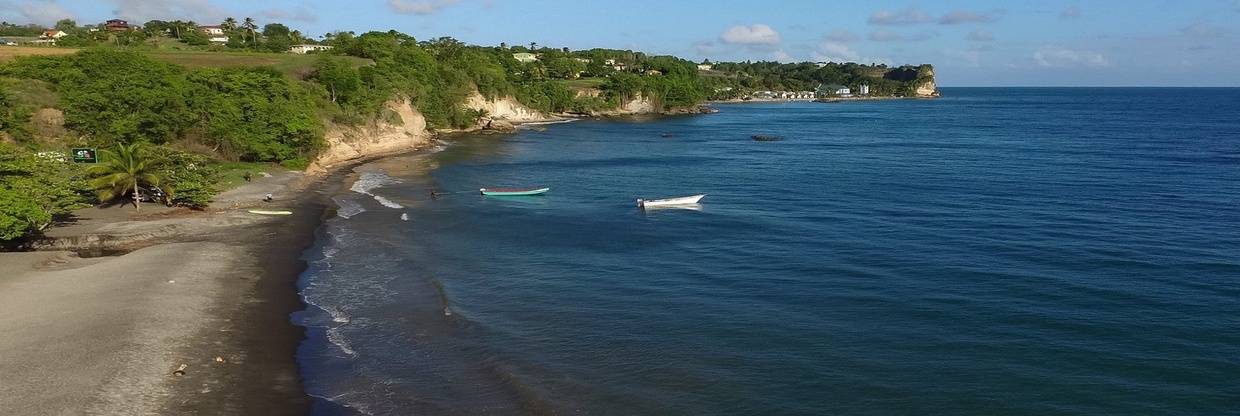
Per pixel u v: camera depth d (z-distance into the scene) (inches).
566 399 1083.9
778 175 3597.4
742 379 1163.9
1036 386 1136.2
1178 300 1505.9
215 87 3565.5
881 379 1165.1
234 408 1007.6
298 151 3403.1
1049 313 1443.2
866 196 2891.2
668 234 2218.3
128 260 1672.0
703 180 3435.0
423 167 3762.3
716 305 1519.4
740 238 2149.4
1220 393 1104.2
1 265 1609.3
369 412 1023.6
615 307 1504.7
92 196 2333.9
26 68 3262.8
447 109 6023.6
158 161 2298.2
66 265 1643.7
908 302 1524.4
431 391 1096.2
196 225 2098.9
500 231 2240.4
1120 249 1926.7
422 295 1550.2
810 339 1328.7
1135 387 1127.6
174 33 7849.4
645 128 7062.0
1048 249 1939.0
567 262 1871.3
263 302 1457.9
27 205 1701.5
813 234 2183.8
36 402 962.1
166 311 1327.5
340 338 1293.1
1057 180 3267.7
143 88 3110.2
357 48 6387.8
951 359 1236.5
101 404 970.1
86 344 1155.3
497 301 1536.7
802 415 1054.4
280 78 3887.8
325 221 2277.3
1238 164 3799.2
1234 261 1790.1
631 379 1159.6
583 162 4168.3
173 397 1018.1
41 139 2797.7
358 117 4269.2
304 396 1063.0
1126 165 3809.1
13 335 1182.9
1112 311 1448.1
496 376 1154.7
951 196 2851.9
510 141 5423.2
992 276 1696.6
